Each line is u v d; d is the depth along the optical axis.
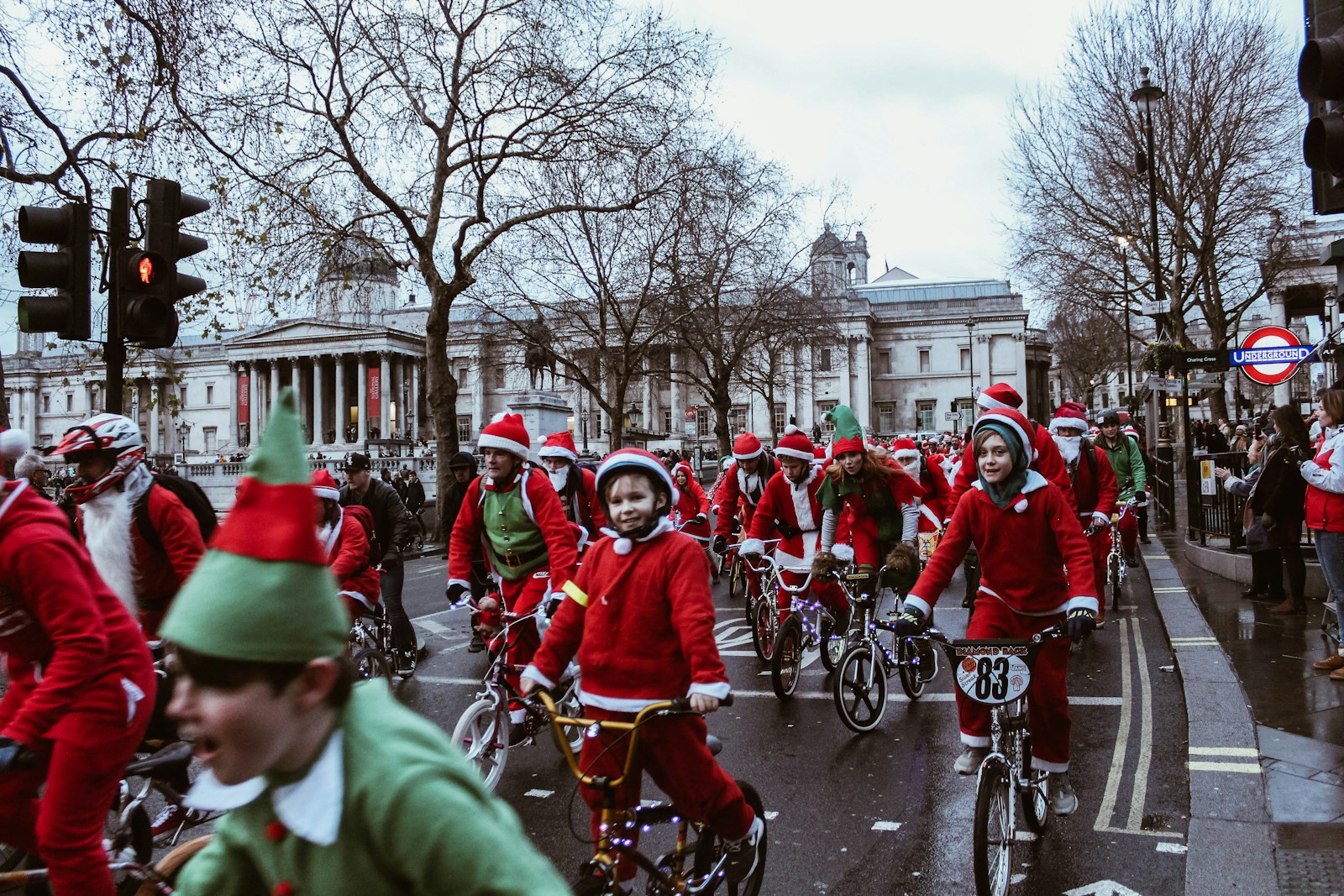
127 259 6.11
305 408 80.19
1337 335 11.27
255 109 16.92
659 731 3.20
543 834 4.77
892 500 7.13
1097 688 7.41
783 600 7.78
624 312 32.22
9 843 3.00
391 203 18.34
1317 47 3.01
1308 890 3.81
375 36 18.03
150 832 3.31
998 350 88.56
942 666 8.52
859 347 86.12
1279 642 8.03
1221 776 5.08
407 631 8.41
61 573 2.82
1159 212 28.16
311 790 1.45
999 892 3.74
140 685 2.99
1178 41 25.64
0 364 9.88
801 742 6.29
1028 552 4.25
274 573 1.42
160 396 14.55
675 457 23.83
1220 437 23.64
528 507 5.62
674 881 3.20
